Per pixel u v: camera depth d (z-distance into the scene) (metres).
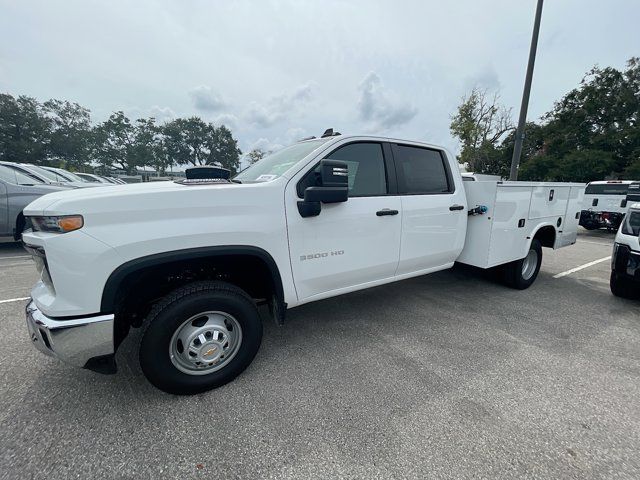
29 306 1.98
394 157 3.09
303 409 2.03
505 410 2.04
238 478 1.55
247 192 2.20
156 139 72.00
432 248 3.42
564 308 3.84
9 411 1.96
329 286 2.75
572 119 27.97
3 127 53.72
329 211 2.58
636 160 22.50
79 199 1.76
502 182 3.61
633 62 27.08
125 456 1.66
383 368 2.51
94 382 2.26
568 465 1.63
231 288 2.22
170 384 2.06
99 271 1.78
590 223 11.60
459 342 2.95
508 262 4.15
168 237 1.91
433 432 1.85
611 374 2.46
